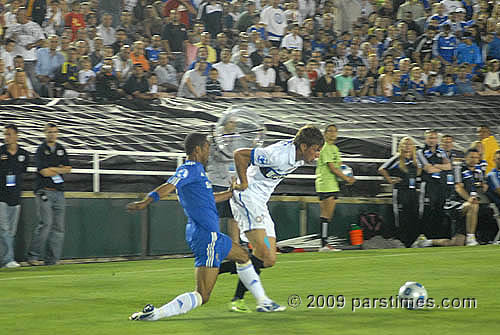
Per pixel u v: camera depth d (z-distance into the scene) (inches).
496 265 1392.7
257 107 2160.4
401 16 2632.9
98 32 2278.5
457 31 2564.0
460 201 1955.0
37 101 2004.2
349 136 2124.8
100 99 2054.6
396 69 2466.8
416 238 1946.4
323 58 2445.9
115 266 1528.1
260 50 2304.4
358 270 1315.2
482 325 753.0
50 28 2219.5
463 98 2381.9
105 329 749.3
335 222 1911.9
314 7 2586.1
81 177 1748.3
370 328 737.6
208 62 2174.0
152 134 1951.3
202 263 783.1
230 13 2472.9
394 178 1919.3
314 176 1936.5
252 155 877.2
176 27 2288.4
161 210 1750.7
